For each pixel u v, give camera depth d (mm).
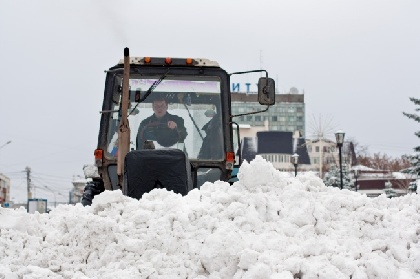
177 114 9516
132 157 7125
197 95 9602
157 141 9414
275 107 130125
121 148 7906
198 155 9406
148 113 9484
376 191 62438
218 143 9453
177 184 7055
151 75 9625
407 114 37719
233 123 9602
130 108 9477
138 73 9617
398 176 67312
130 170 7094
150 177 7051
